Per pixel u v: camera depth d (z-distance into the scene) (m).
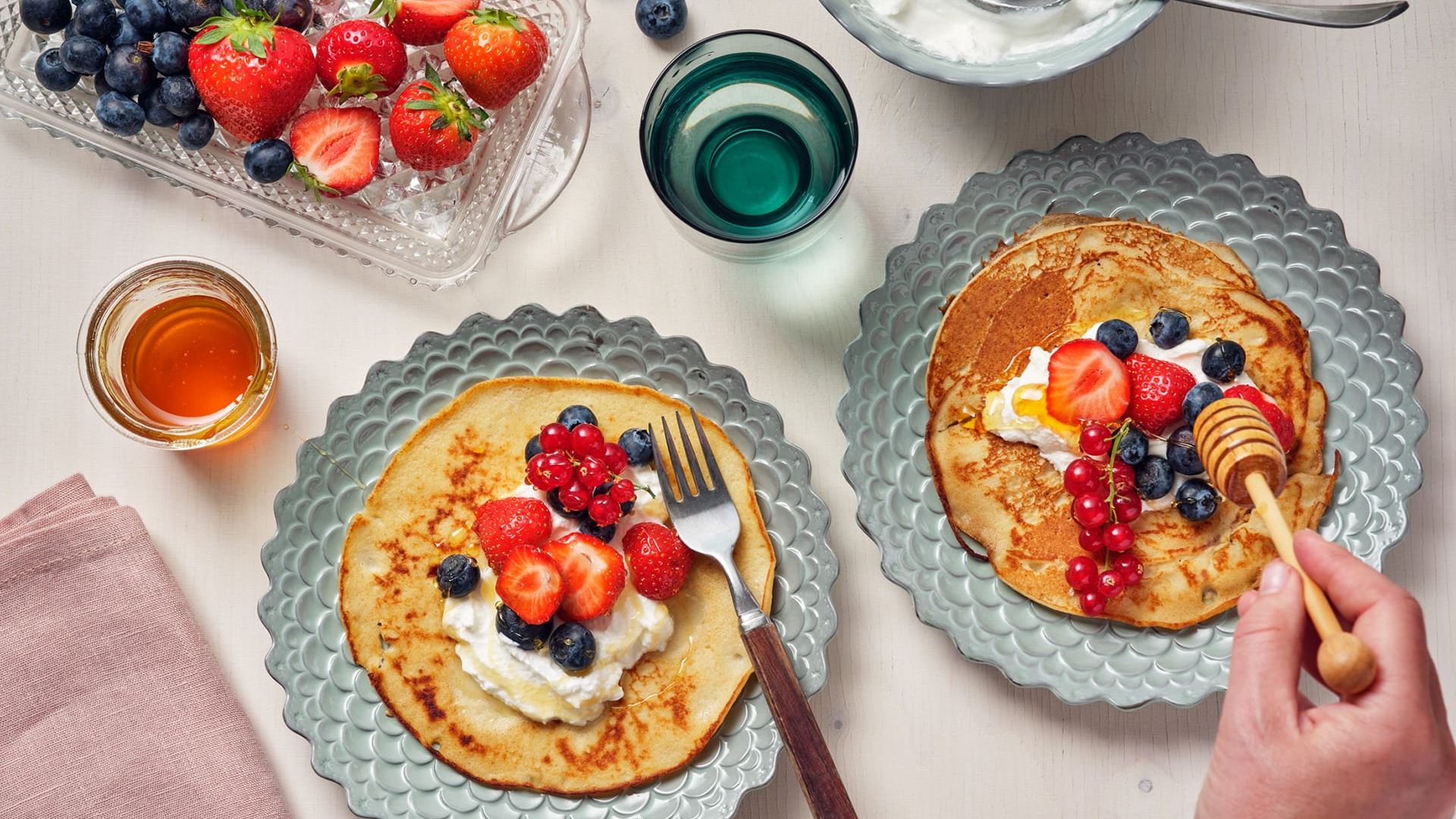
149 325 0.92
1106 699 0.88
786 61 0.89
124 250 0.93
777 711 0.85
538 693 0.88
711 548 0.87
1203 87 0.93
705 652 0.89
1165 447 0.88
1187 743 0.91
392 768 0.89
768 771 0.88
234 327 0.92
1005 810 0.91
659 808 0.89
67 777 0.90
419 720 0.89
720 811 0.88
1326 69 0.93
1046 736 0.91
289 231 0.92
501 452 0.90
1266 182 0.90
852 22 0.86
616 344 0.91
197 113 0.89
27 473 0.93
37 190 0.93
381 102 0.91
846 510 0.92
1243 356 0.87
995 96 0.93
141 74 0.88
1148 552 0.89
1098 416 0.87
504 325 0.90
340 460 0.90
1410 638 0.77
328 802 0.91
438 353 0.90
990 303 0.90
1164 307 0.90
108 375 0.91
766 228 0.91
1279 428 0.87
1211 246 0.90
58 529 0.90
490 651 0.88
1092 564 0.87
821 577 0.88
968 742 0.91
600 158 0.93
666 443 0.89
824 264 0.93
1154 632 0.89
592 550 0.86
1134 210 0.91
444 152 0.88
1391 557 0.91
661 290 0.93
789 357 0.93
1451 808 0.79
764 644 0.85
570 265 0.93
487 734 0.89
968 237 0.91
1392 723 0.76
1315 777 0.77
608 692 0.88
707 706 0.89
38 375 0.93
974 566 0.90
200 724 0.91
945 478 0.89
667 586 0.87
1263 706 0.78
